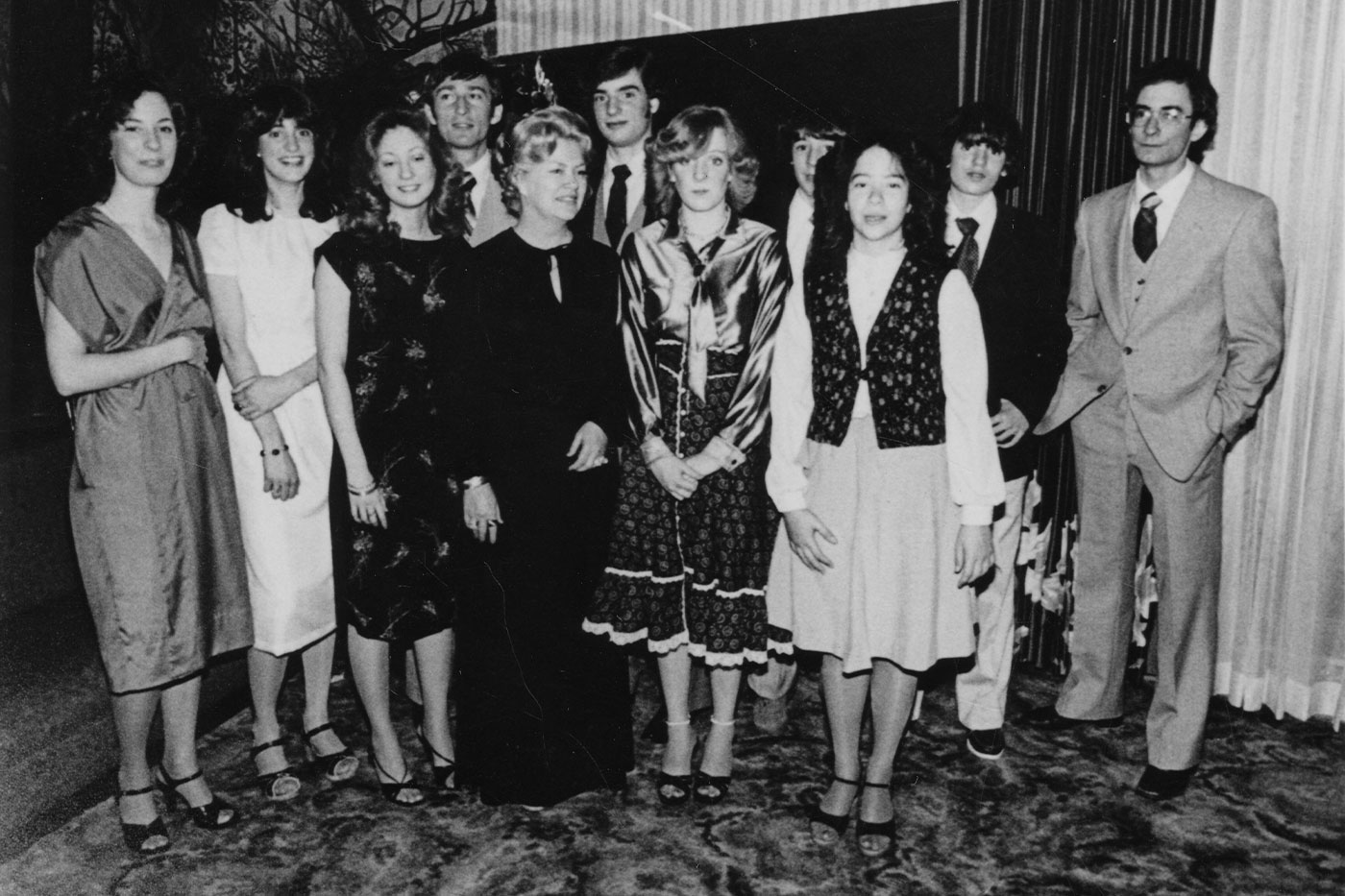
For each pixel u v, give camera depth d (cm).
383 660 275
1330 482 313
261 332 273
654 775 292
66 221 246
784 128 295
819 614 247
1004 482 286
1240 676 332
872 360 236
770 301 254
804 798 277
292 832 265
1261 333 264
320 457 283
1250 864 246
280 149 270
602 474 263
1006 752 303
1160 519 281
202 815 266
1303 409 312
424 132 260
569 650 266
